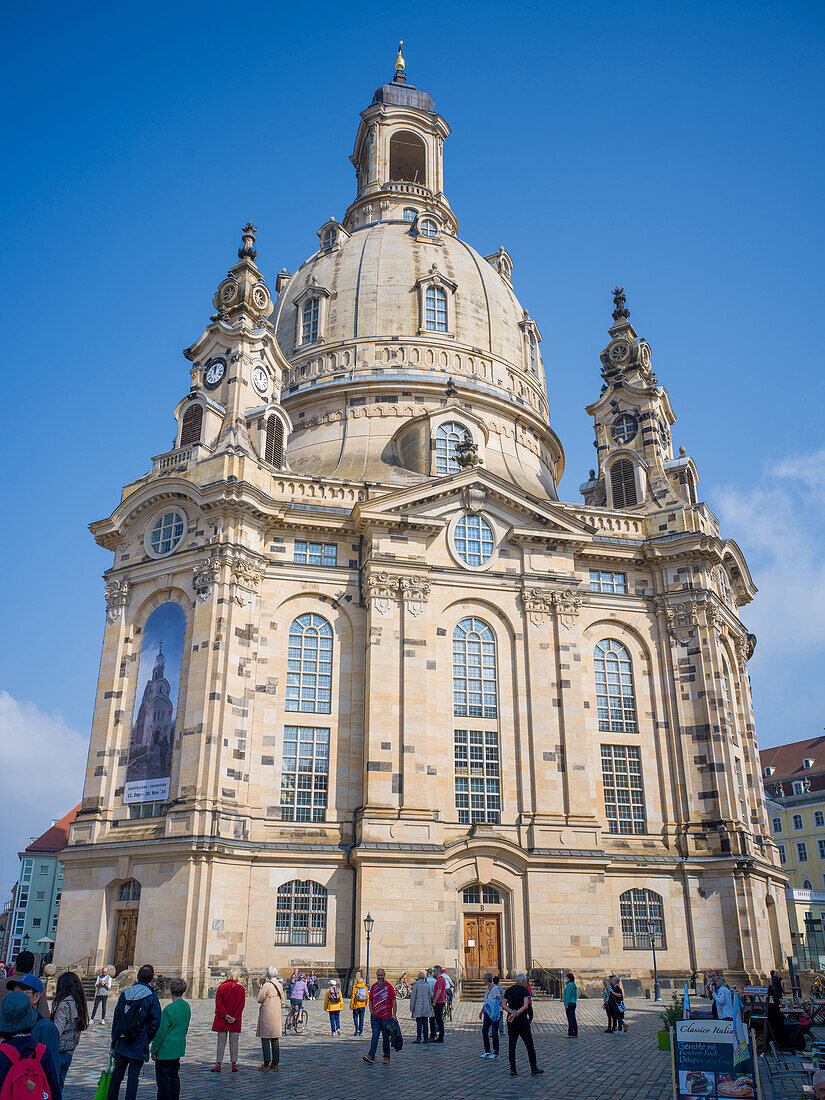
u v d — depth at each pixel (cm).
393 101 10175
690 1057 1930
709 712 6106
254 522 5797
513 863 5394
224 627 5428
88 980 4953
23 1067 1353
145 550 5969
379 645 5634
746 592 7306
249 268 6981
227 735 5269
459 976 5078
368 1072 2686
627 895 5691
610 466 7269
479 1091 2392
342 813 5441
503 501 6225
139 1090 2389
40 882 10800
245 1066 2762
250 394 6544
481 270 8412
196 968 4722
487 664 5919
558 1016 4288
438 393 7412
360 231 8719
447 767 5609
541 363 8762
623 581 6519
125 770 5550
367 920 4781
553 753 5750
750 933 5584
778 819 11162
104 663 5853
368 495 6234
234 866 5047
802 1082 2523
